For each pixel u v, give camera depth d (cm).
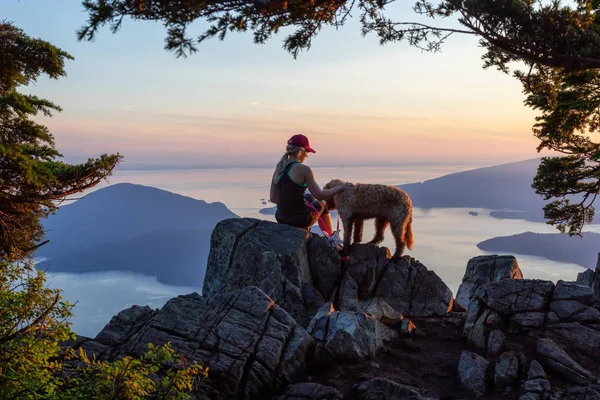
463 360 488
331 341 496
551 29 576
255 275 633
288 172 700
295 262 634
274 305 520
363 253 689
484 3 570
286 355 471
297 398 429
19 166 1080
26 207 1203
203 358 454
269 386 453
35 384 368
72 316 400
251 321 495
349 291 655
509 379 457
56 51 1191
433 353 539
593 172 1259
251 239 665
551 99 918
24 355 373
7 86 1201
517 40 592
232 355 457
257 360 458
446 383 477
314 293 625
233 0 430
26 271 412
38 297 388
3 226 1096
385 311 592
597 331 524
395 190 680
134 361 382
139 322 495
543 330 534
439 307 666
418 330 583
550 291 576
